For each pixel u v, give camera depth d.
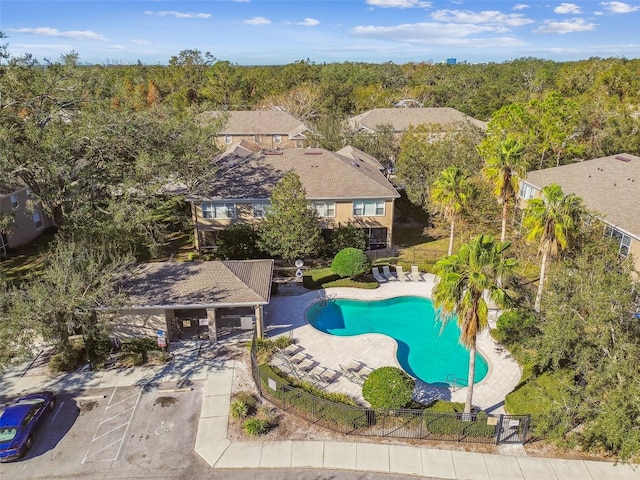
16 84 31.08
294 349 26.25
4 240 38.22
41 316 21.27
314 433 20.11
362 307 32.66
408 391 20.70
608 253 24.33
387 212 39.72
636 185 35.53
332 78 112.62
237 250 36.53
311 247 34.22
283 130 76.12
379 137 57.88
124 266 25.44
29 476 17.92
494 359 25.41
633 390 15.86
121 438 19.83
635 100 66.56
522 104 57.59
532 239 26.70
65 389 22.81
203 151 36.69
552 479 17.83
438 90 108.94
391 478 17.97
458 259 17.86
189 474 18.09
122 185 32.16
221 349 25.98
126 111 32.66
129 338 26.31
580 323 18.73
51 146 28.62
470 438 19.73
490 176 32.47
